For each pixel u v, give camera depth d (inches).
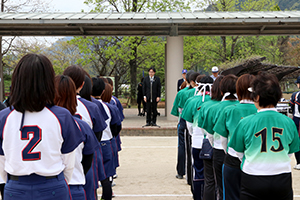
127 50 959.0
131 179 240.4
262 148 105.3
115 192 208.8
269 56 1159.0
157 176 248.5
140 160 304.8
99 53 1038.4
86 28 544.1
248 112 128.7
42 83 84.4
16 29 542.6
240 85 130.9
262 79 108.8
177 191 210.5
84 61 957.2
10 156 83.7
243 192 109.3
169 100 547.2
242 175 109.8
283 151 105.3
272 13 528.7
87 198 130.6
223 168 129.6
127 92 1259.8
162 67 1311.5
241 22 462.9
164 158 313.1
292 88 1219.9
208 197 157.3
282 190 104.2
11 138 83.9
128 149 357.1
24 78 83.4
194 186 177.9
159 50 1029.8
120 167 278.5
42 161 83.4
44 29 550.3
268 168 104.3
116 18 466.0
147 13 547.8
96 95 172.9
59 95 111.0
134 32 555.5
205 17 465.4
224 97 144.5
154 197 198.8
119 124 180.5
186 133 205.6
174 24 506.3
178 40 541.0
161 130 448.5
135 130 449.1
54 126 85.2
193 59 1124.5
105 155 173.5
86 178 130.0
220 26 514.0
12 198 84.6
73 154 90.4
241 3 1107.3
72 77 128.9
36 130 83.8
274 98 106.7
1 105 150.6
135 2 944.9
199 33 552.1
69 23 465.1
